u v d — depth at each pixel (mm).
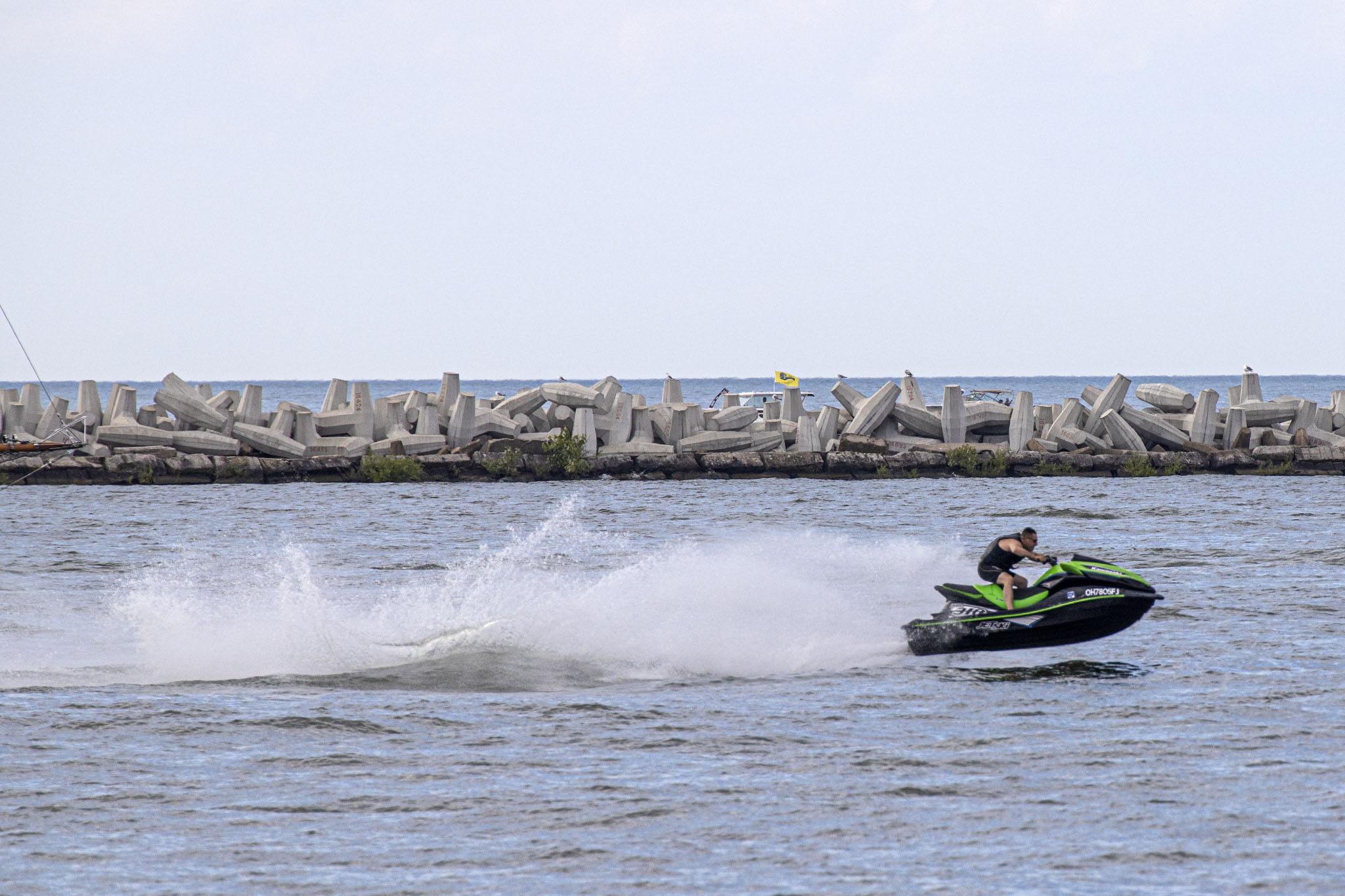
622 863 34125
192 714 48969
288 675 56594
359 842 35656
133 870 33594
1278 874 32969
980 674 57000
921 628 62250
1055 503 141500
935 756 43531
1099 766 42219
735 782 40719
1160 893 31891
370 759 43281
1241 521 123188
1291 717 48219
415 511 133000
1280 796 38875
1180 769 41781
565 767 42469
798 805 38562
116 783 40625
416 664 58938
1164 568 90625
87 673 56969
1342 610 72500
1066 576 60812
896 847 35062
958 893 32031
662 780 41000
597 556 100625
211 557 98750
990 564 62406
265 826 36906
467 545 107375
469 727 47344
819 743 45312
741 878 33094
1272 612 71750
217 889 32469
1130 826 36531
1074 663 58969
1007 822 37000
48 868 33719
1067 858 34250
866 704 51312
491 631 66000
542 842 35625
